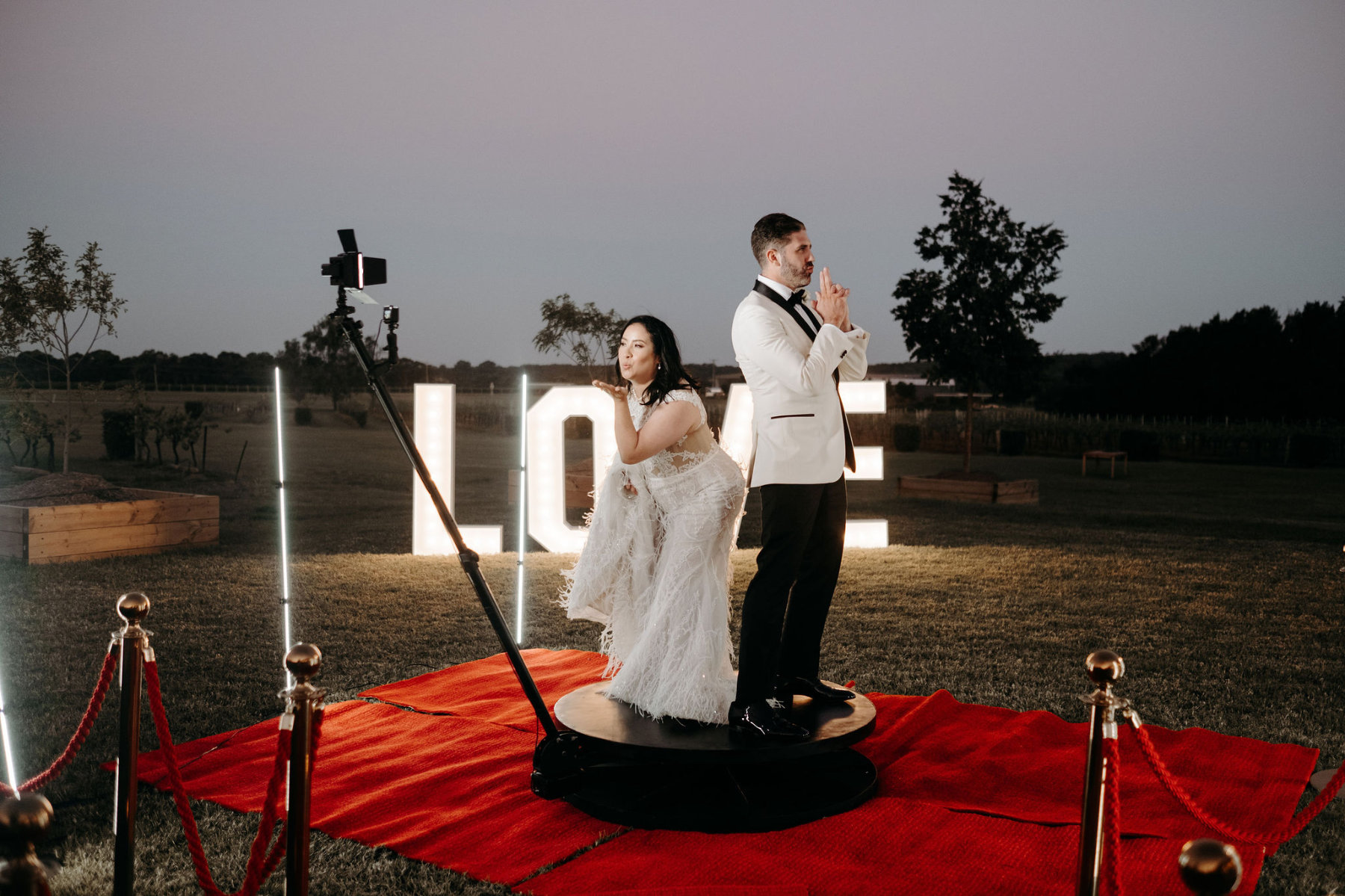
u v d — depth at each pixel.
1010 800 3.53
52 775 2.86
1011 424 33.88
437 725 4.36
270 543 10.09
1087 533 11.46
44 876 1.55
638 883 2.84
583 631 6.43
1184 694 4.88
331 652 5.70
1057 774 3.74
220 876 2.91
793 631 3.95
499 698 4.78
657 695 3.60
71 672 5.10
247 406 39.41
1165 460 28.59
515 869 2.94
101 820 3.29
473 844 3.12
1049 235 15.42
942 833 3.19
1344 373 38.34
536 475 9.92
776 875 2.88
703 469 3.69
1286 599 7.38
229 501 13.91
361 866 2.96
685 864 2.96
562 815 3.35
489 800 3.49
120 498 9.75
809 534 3.64
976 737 4.23
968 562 9.12
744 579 8.51
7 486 11.34
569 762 3.52
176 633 6.03
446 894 2.80
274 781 2.23
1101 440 31.97
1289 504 15.97
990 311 15.32
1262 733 4.29
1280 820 3.33
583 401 9.91
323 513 12.89
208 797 3.49
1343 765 2.70
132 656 2.66
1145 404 43.62
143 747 4.03
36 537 8.38
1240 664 5.47
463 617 6.69
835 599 7.32
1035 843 3.13
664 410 3.57
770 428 3.60
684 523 3.69
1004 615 6.78
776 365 3.47
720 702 3.57
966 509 14.30
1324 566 8.88
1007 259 15.49
